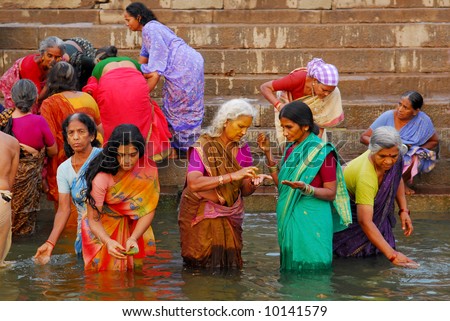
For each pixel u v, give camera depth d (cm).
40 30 1095
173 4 1141
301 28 1103
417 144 882
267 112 975
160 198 878
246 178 658
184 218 662
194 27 1103
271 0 1138
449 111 976
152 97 1044
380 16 1128
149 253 692
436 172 923
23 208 773
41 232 791
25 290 599
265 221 830
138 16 933
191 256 661
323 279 630
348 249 695
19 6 1145
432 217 848
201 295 589
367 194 666
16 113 773
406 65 1084
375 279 629
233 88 1061
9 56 1075
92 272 646
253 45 1106
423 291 599
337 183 660
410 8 1134
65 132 671
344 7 1137
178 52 919
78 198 674
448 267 662
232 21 1135
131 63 882
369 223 669
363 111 977
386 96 1045
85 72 925
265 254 705
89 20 1143
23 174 766
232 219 660
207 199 654
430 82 1048
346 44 1105
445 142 942
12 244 743
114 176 632
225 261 662
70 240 752
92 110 823
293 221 652
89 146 674
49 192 836
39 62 893
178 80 914
